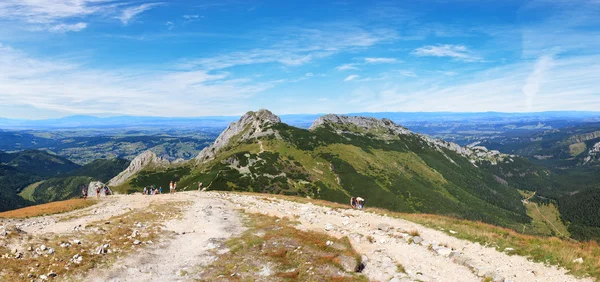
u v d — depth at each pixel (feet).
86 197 183.11
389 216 118.42
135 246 79.25
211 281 61.05
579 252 67.26
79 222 103.91
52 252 68.23
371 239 87.25
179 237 92.22
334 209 136.98
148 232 92.99
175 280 61.57
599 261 60.64
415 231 89.71
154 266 68.44
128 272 64.03
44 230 89.51
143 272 64.69
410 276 63.21
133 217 112.16
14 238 73.10
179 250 80.59
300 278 62.69
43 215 121.60
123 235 87.61
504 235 85.10
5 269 57.82
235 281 61.00
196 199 178.50
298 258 71.87
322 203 162.50
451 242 81.87
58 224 99.91
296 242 83.15
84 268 63.31
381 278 63.93
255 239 86.58
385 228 96.89
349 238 88.48
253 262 70.64
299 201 169.68
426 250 78.07
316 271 65.05
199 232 98.84
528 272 61.72
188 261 72.43
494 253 72.59
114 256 71.41
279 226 102.42
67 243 74.84
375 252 77.82
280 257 73.51
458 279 61.57
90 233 86.74
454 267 67.36
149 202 159.02
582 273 58.59
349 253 73.87
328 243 81.51
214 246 82.74
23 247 68.44
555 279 58.39
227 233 97.35
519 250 71.46
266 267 68.08
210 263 70.79
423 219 108.78
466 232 87.81
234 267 68.13
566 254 65.77
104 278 60.59
